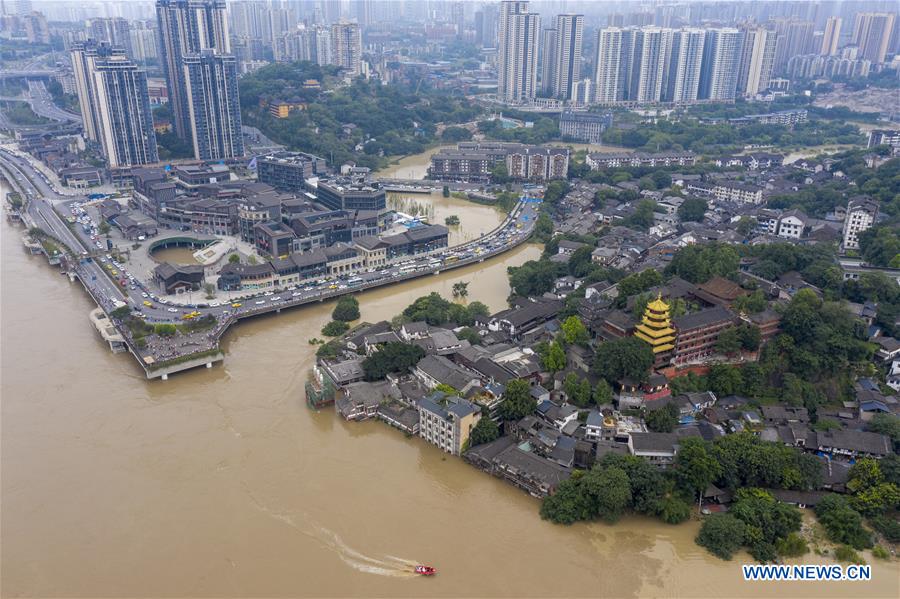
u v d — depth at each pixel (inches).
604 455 7416.3
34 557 6496.1
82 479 7564.0
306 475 7687.0
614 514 6835.6
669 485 7047.2
